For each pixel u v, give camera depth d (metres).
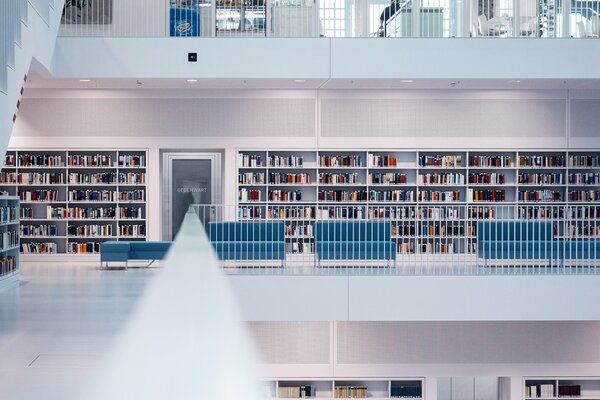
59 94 14.79
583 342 14.18
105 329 7.88
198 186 15.33
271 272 11.34
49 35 12.00
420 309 11.23
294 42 13.05
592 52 13.09
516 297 11.24
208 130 14.97
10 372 6.30
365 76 13.09
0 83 8.66
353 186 15.30
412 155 15.37
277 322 14.18
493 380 15.30
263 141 14.98
